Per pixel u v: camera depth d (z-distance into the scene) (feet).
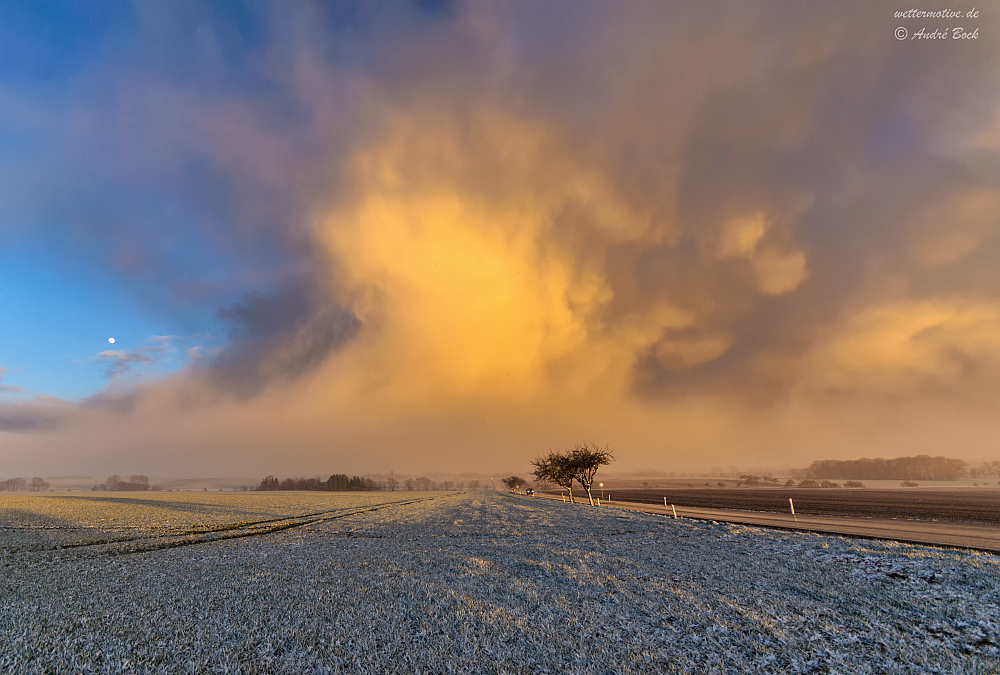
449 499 312.29
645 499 314.76
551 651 30.91
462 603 42.91
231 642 33.24
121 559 71.15
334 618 38.70
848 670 27.76
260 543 90.63
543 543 85.56
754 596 44.24
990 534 94.53
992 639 31.71
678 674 27.40
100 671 28.89
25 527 119.65
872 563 58.03
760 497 321.93
